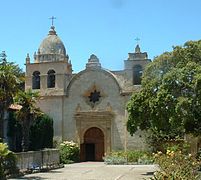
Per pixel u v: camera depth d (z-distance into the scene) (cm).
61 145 5116
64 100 5397
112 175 3288
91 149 5350
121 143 5156
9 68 3594
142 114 3381
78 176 3219
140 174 3366
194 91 2914
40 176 3250
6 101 3656
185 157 2061
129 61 5297
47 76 5459
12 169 3206
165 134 4497
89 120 5291
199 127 3092
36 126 4944
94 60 5394
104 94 5306
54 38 5653
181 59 3303
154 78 3372
